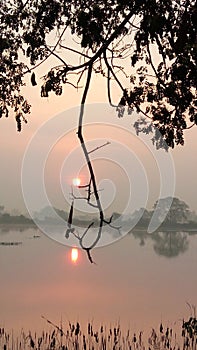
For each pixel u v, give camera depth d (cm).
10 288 4400
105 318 2867
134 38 886
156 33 853
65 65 914
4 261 7219
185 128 1051
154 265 6781
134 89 1028
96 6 891
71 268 6381
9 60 1107
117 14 920
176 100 1002
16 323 2630
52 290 4303
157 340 1817
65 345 1756
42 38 978
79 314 3031
